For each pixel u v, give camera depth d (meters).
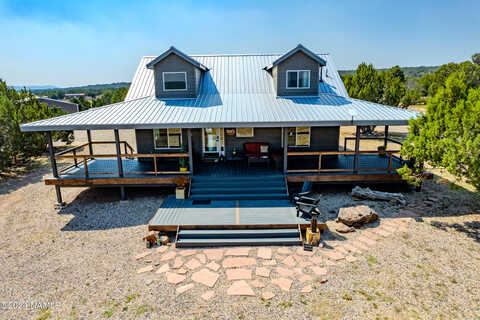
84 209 13.61
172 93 16.28
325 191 14.74
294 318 6.89
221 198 12.94
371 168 14.20
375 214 11.38
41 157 25.06
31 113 24.28
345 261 9.04
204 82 17.94
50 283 8.37
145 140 17.03
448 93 10.95
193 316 7.00
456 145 9.50
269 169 14.97
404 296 7.51
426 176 13.54
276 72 16.25
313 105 14.90
